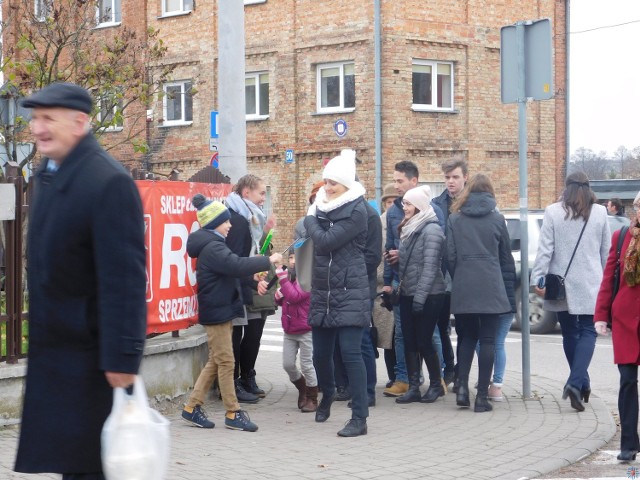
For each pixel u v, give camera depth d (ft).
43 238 13.19
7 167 25.17
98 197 13.00
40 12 42.70
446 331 32.94
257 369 39.17
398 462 22.70
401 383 32.22
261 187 30.07
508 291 29.32
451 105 85.76
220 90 36.14
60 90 13.25
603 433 26.07
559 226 29.30
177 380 29.25
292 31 86.38
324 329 26.48
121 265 12.96
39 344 13.29
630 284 22.47
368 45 82.02
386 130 81.56
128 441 12.84
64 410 13.11
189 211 30.30
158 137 94.53
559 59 92.84
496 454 23.61
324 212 25.43
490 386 31.01
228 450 23.79
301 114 86.38
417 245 29.50
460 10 85.35
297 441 24.97
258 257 25.50
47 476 20.35
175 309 29.40
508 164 88.84
